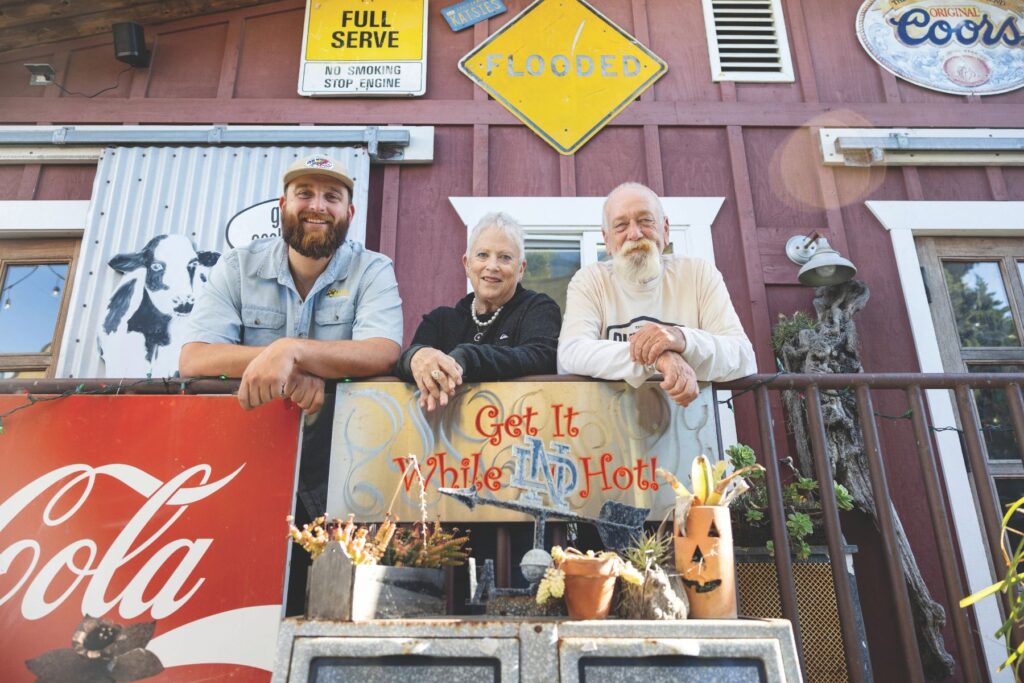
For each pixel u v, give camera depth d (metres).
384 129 4.46
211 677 1.91
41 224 4.28
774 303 4.20
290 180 2.59
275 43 4.78
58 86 4.65
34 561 2.00
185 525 2.04
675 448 2.20
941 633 3.40
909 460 3.83
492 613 1.76
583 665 1.55
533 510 1.97
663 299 2.54
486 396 2.24
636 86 4.68
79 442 2.11
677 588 1.69
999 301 4.31
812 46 4.84
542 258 4.33
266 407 2.16
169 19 4.83
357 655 1.54
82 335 3.99
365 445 2.20
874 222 4.39
